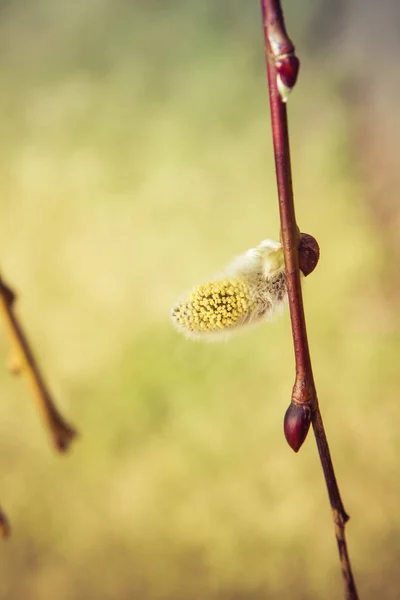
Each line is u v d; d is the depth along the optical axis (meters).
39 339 0.98
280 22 0.28
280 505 0.78
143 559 0.76
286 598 0.71
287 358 0.90
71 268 1.06
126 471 0.83
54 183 1.19
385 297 0.94
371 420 0.83
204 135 1.23
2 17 1.58
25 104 1.35
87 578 0.75
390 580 0.70
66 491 0.82
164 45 1.42
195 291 0.31
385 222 1.01
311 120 1.20
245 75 1.31
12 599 0.74
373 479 0.78
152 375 0.91
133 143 1.24
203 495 0.80
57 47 1.47
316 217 1.05
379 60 1.21
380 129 1.12
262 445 0.83
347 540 0.74
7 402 0.91
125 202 1.14
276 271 0.31
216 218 1.09
